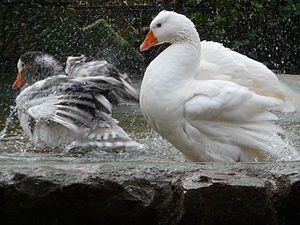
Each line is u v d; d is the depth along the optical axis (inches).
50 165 131.2
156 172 129.3
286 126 242.5
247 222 122.1
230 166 132.6
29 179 122.1
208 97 172.6
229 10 459.8
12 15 418.9
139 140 220.5
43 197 122.6
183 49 182.7
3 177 122.2
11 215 124.4
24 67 241.0
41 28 422.6
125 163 138.2
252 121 177.6
